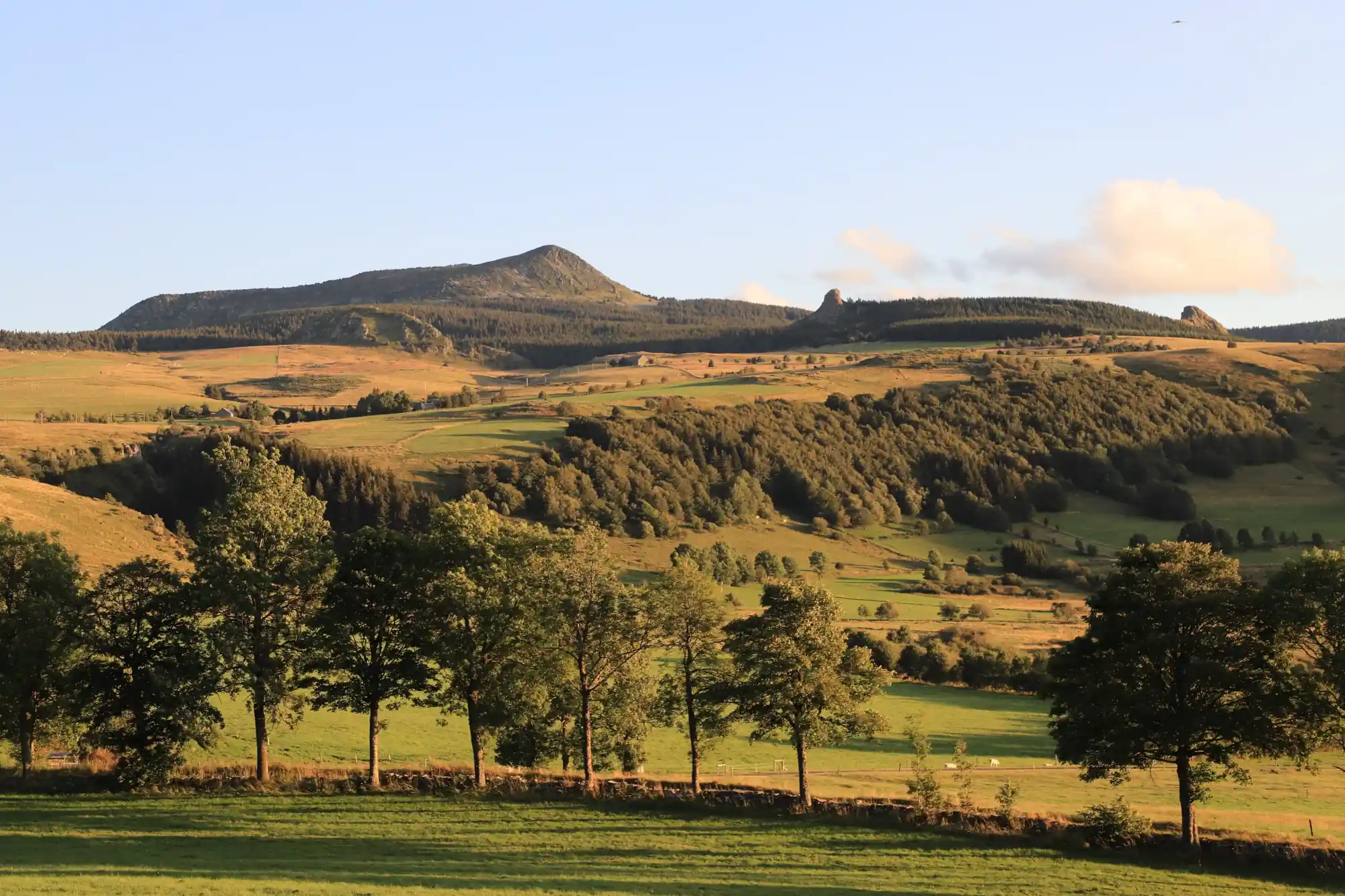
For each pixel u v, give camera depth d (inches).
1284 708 2073.1
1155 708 2112.5
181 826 2153.1
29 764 2468.0
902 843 2165.4
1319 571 2103.8
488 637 2452.0
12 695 2385.6
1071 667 2268.7
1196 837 2130.9
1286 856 2053.4
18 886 1631.4
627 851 2086.6
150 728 2409.0
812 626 2458.2
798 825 2278.5
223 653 2358.5
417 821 2239.2
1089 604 2301.9
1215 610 2143.2
